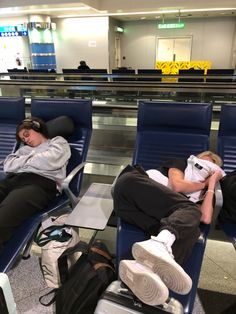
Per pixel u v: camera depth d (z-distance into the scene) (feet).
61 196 6.17
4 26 32.30
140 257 3.58
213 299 4.72
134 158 6.62
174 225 3.87
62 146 6.29
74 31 32.65
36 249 6.05
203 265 5.50
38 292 4.94
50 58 32.58
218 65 33.96
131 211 4.61
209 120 6.25
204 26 32.53
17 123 7.55
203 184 5.15
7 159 6.45
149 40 34.88
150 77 9.95
